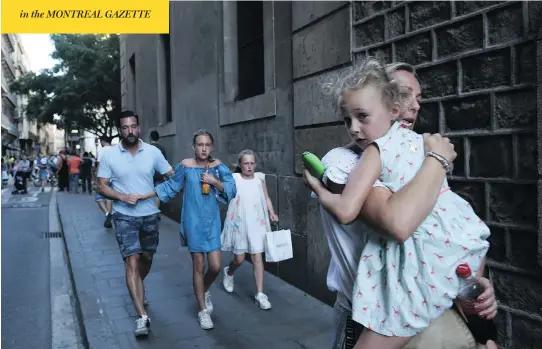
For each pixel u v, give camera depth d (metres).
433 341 1.30
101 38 31.70
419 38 3.15
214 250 3.96
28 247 7.92
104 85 30.53
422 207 1.23
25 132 77.81
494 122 2.59
